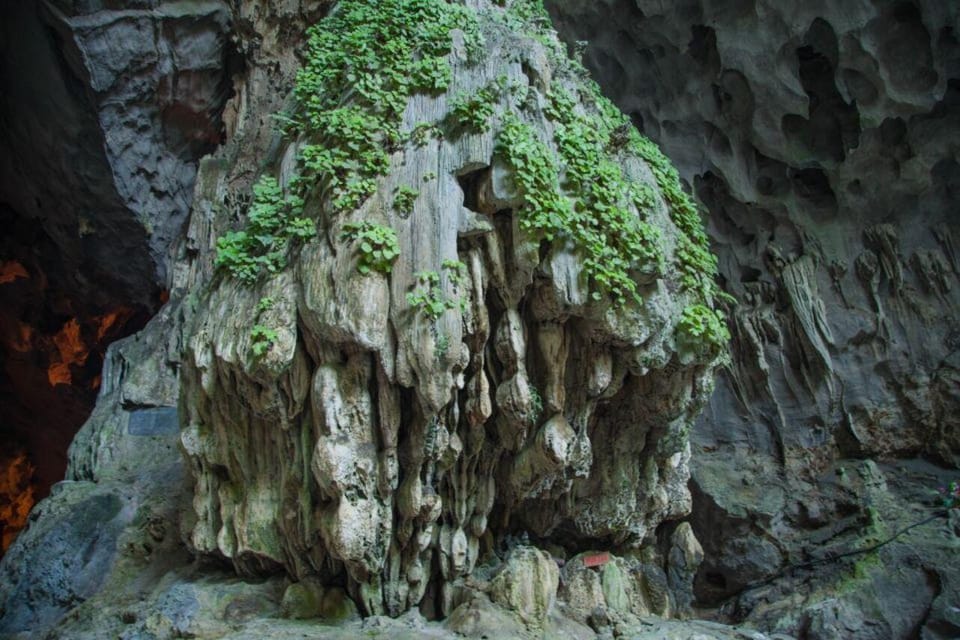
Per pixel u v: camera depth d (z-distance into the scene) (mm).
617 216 6875
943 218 10992
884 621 9094
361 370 6207
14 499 16703
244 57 11500
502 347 6762
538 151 6695
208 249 10289
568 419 7238
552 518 7684
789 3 10328
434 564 6906
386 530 6281
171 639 6070
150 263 12516
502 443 7055
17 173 12695
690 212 7961
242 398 6465
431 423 6289
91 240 12625
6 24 10953
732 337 11797
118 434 9312
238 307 6559
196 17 11094
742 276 12078
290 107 8250
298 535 6438
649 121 12117
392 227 6426
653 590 8008
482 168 6656
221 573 7031
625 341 6934
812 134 11250
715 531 10766
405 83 6992
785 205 11500
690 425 7816
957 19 9703
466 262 6516
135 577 7590
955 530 9594
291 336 6203
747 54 10805
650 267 6840
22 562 7676
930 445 10688
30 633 7152
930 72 10094
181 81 11531
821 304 11266
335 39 7895
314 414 6227
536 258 6488
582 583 7426
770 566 10328
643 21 11484
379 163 6641
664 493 8031
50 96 11289
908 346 10883
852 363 11133
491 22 7930
